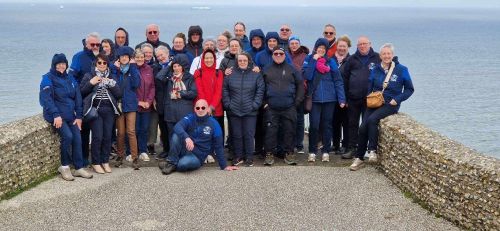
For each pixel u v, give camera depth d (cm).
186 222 818
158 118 1223
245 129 1133
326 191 957
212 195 933
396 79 1065
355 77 1163
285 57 1123
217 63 1201
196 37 1260
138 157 1180
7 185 912
